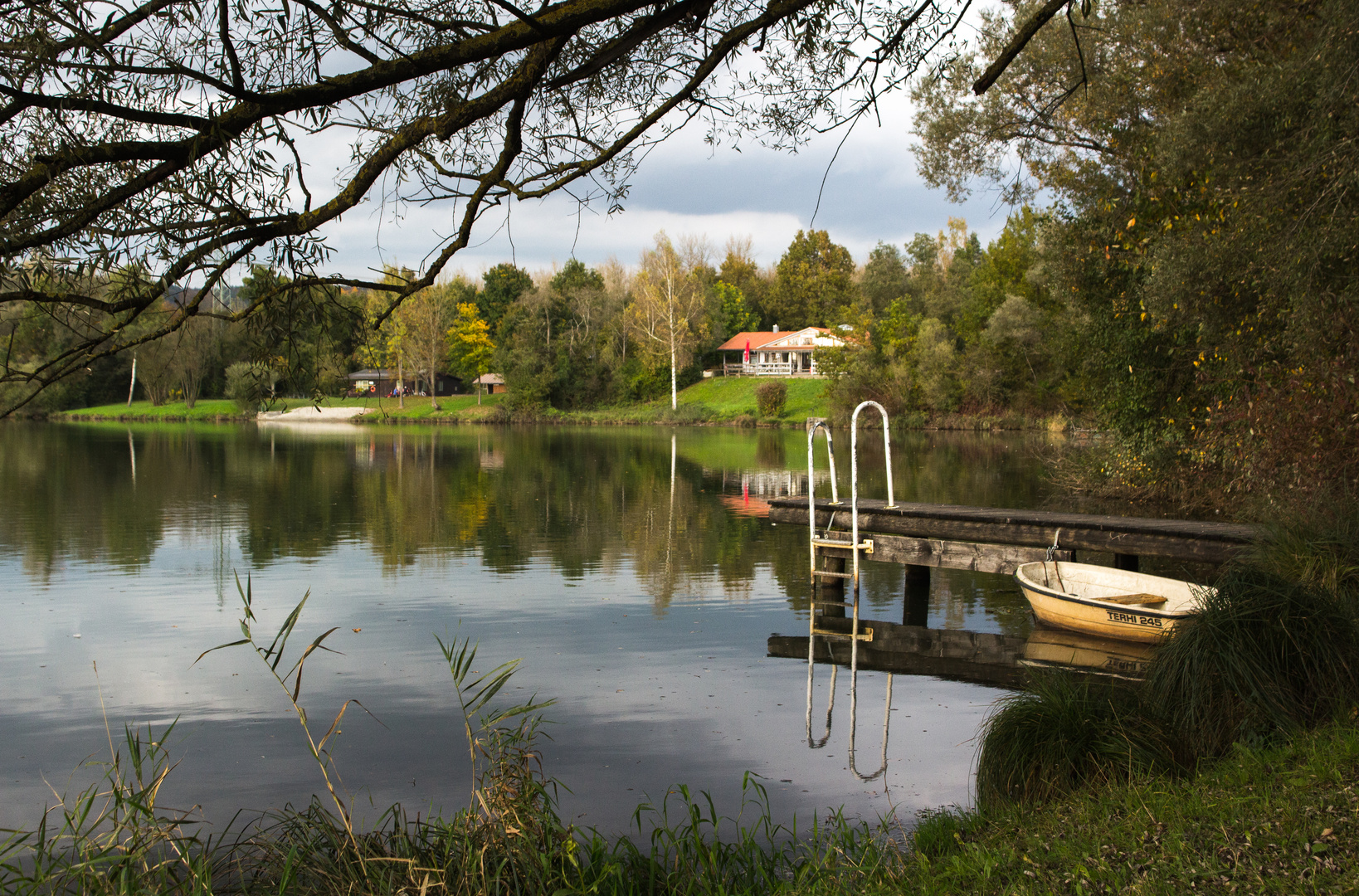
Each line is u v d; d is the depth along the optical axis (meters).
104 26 2.94
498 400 67.69
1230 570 5.99
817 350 56.06
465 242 3.67
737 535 16.17
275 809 5.27
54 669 8.19
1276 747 4.53
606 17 3.17
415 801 5.38
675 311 65.25
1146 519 10.67
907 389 51.31
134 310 3.11
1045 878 3.40
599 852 4.13
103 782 5.68
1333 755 4.08
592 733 6.51
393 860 3.73
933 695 7.43
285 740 6.43
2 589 11.59
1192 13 14.20
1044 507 18.12
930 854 4.14
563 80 3.50
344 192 3.24
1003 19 16.80
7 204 2.81
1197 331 14.38
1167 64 15.38
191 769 5.89
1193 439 16.84
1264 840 3.41
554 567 13.23
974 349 50.19
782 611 10.66
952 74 16.44
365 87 3.05
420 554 14.25
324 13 3.12
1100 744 4.78
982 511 11.12
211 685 7.73
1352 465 10.56
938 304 61.97
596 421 63.69
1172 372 16.77
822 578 11.30
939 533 11.08
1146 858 3.44
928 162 18.64
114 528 16.52
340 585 11.98
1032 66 16.72
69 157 2.83
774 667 8.30
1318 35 9.71
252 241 3.20
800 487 23.70
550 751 6.15
